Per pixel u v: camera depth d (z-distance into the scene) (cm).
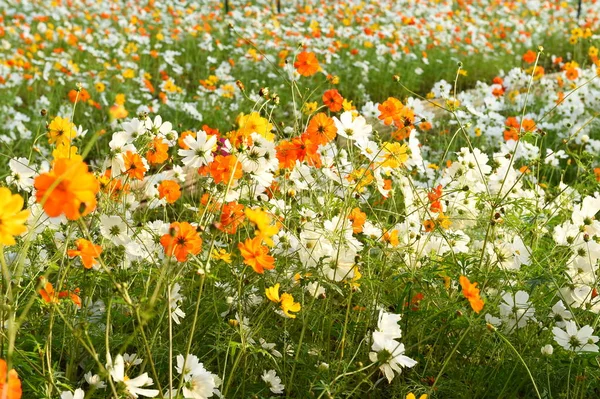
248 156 228
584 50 1055
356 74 830
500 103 571
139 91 748
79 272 231
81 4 1232
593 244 249
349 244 246
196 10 1283
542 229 288
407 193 292
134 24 1079
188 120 656
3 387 132
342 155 295
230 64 869
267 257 180
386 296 263
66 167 137
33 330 222
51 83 712
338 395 210
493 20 1389
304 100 312
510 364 235
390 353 191
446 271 257
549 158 374
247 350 220
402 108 287
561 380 239
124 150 248
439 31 1134
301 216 262
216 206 244
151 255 226
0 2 1188
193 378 182
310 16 1226
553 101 654
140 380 163
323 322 240
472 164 293
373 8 1334
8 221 136
